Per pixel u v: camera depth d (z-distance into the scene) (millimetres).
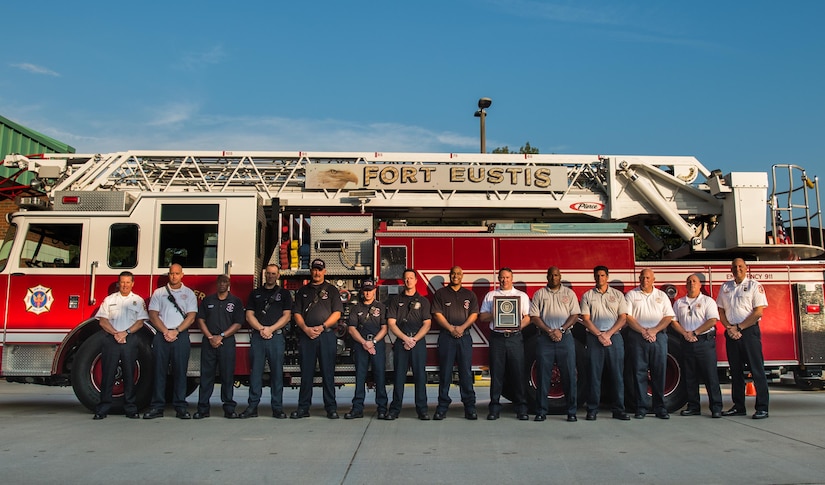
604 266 8133
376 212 10211
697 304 8172
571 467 5410
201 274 8664
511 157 10148
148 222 8766
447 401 7844
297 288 9070
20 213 8742
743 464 5492
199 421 7633
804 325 8922
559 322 7828
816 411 8758
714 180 9938
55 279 8594
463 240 8953
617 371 7863
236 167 9977
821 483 4930
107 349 7797
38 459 5582
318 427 7219
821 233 9875
